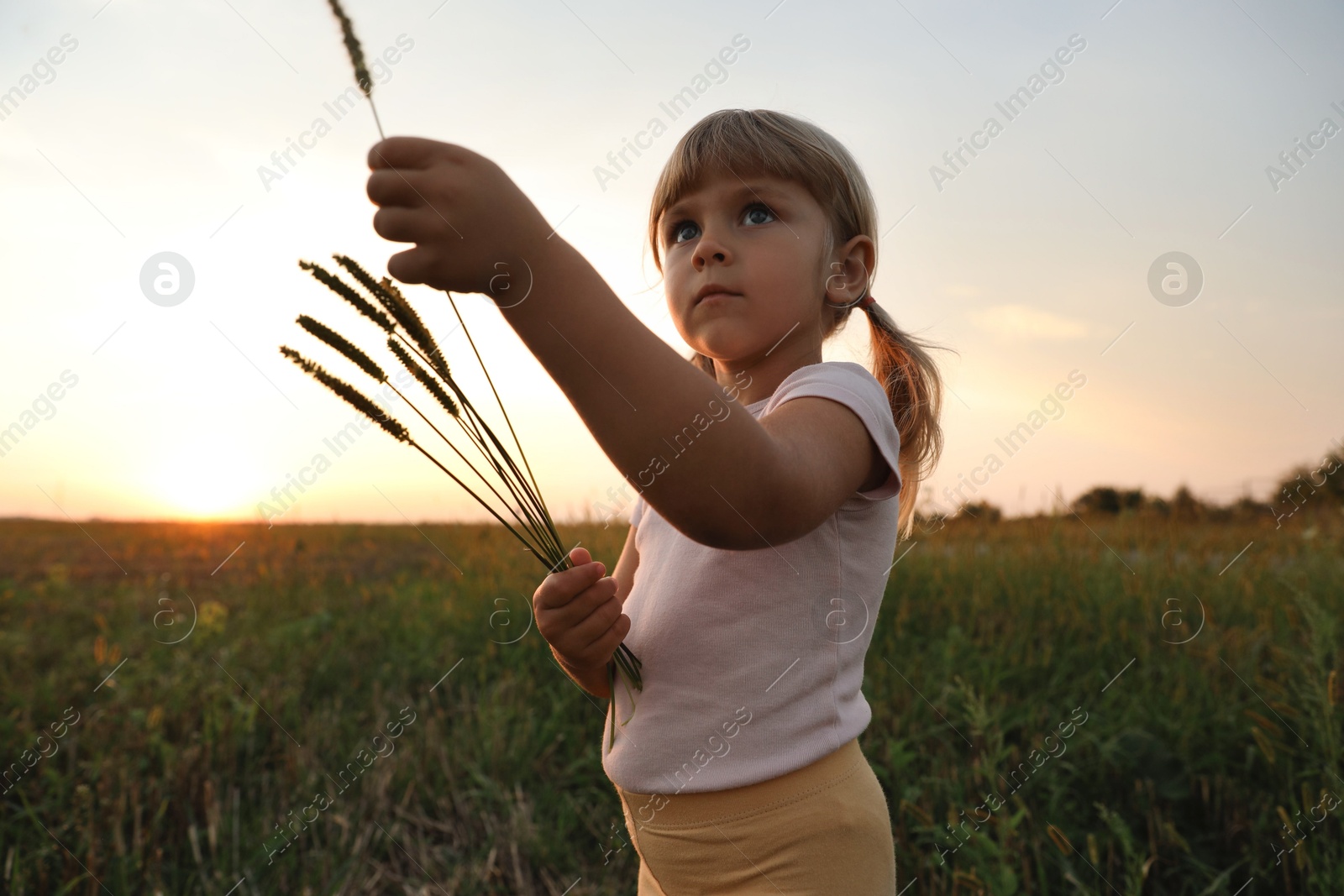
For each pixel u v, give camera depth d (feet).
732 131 4.07
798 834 3.57
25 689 10.68
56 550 20.01
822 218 4.18
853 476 3.17
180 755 8.76
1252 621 11.50
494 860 7.66
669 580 3.93
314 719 9.82
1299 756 7.68
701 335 3.94
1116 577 13.01
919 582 13.79
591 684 4.21
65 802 8.06
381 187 2.18
